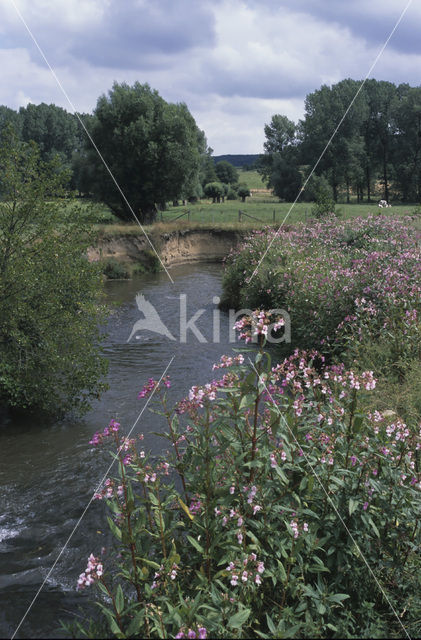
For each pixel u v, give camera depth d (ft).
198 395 11.08
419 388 19.48
